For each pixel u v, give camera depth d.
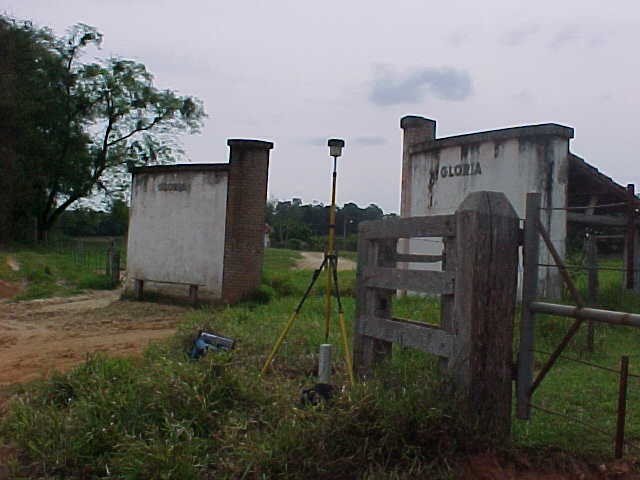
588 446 5.03
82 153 41.50
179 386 5.60
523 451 4.93
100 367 6.95
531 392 5.15
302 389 6.24
